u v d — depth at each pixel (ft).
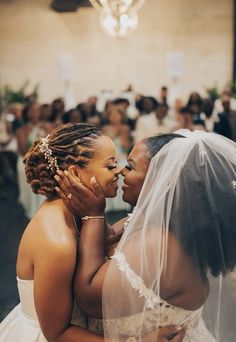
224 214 4.11
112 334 4.10
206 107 24.22
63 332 4.28
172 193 4.13
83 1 26.96
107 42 27.27
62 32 27.45
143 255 4.03
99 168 4.53
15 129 24.72
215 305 4.45
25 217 21.35
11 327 4.78
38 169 4.59
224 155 4.26
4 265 15.61
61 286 4.14
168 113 24.75
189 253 4.06
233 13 26.32
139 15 26.91
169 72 27.02
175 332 4.12
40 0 27.25
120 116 23.35
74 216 4.57
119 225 5.23
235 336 4.48
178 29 26.84
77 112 23.72
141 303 4.00
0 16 27.61
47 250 4.15
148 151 4.56
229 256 4.14
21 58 27.73
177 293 4.07
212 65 26.73
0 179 24.43
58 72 27.61
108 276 4.04
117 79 27.55
